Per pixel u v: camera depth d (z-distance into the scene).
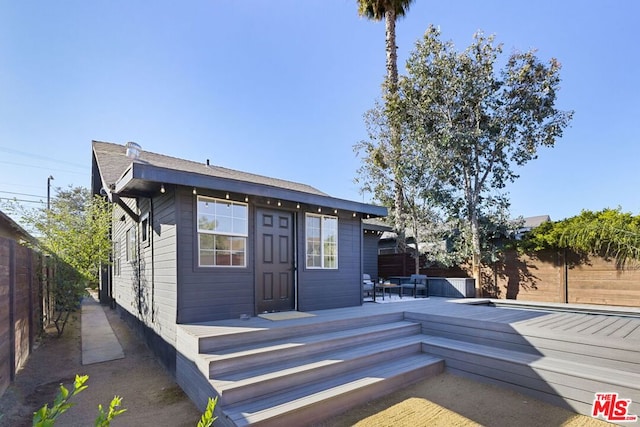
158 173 4.41
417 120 9.61
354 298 7.12
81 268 8.55
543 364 3.91
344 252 7.09
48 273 7.14
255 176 9.35
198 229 5.02
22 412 3.61
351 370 4.12
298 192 5.93
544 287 8.74
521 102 8.94
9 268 4.07
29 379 4.46
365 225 10.51
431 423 3.27
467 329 5.11
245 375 3.49
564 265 8.38
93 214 8.99
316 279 6.50
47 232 8.34
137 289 7.07
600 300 7.78
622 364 3.68
